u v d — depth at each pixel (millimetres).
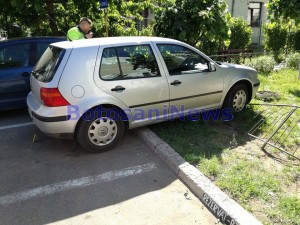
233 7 20609
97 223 2990
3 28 11102
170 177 3783
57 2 9875
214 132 4957
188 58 4949
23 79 5863
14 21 10461
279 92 7188
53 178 3785
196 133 4906
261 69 9805
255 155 4195
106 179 3748
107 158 4270
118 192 3479
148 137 4664
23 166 4090
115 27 11367
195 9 7098
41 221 3023
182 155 4156
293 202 3109
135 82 4406
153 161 4176
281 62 11977
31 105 4488
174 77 4730
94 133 4277
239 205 3066
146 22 15016
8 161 4230
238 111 5711
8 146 4699
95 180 3729
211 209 3152
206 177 3564
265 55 11922
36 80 4340
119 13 11000
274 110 5863
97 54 4176
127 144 4676
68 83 4004
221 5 7465
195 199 3348
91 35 6703
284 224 2852
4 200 3355
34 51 6020
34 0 8586
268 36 14805
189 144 4508
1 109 5836
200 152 4227
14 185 3643
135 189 3535
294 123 5273
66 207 3229
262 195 3266
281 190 3375
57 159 4266
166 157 4090
